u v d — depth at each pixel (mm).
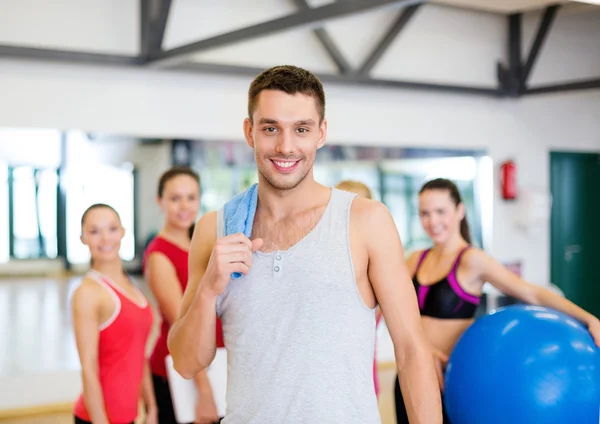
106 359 2541
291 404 1446
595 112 8516
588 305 8492
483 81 7652
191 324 1544
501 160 7793
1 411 5309
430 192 2771
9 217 12953
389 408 5016
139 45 5871
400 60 7148
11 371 5758
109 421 2518
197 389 2572
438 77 7375
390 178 7105
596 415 2061
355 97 6883
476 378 2195
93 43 5727
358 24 6953
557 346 2121
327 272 1465
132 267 9820
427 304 2785
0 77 5418
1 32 5426
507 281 2619
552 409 2053
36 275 13023
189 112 6160
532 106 8016
